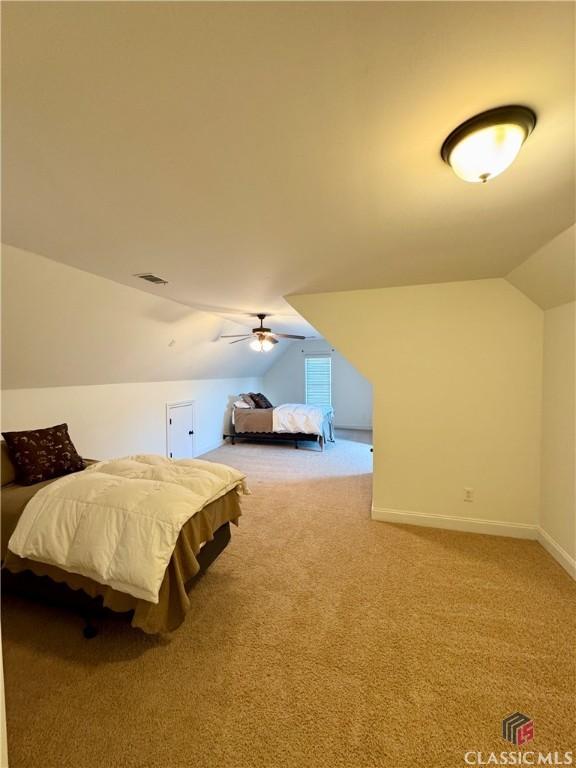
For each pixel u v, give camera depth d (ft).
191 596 6.97
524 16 2.39
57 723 4.47
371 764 4.00
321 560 8.32
